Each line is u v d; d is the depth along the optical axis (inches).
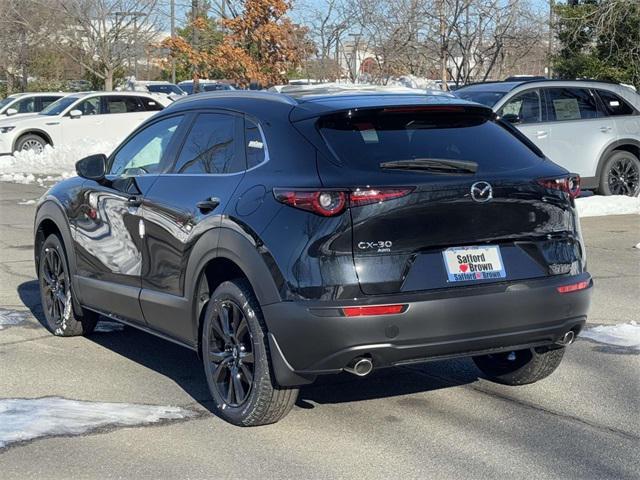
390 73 814.5
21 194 716.7
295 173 205.5
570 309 214.7
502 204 207.8
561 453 201.9
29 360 275.1
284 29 800.9
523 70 1064.8
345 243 195.2
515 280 209.0
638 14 811.4
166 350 288.0
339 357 195.6
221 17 842.2
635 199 563.8
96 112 975.6
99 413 226.7
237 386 216.5
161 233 241.8
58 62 1593.3
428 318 197.6
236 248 209.8
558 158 564.1
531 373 242.2
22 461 196.9
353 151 206.2
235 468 193.9
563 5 916.0
